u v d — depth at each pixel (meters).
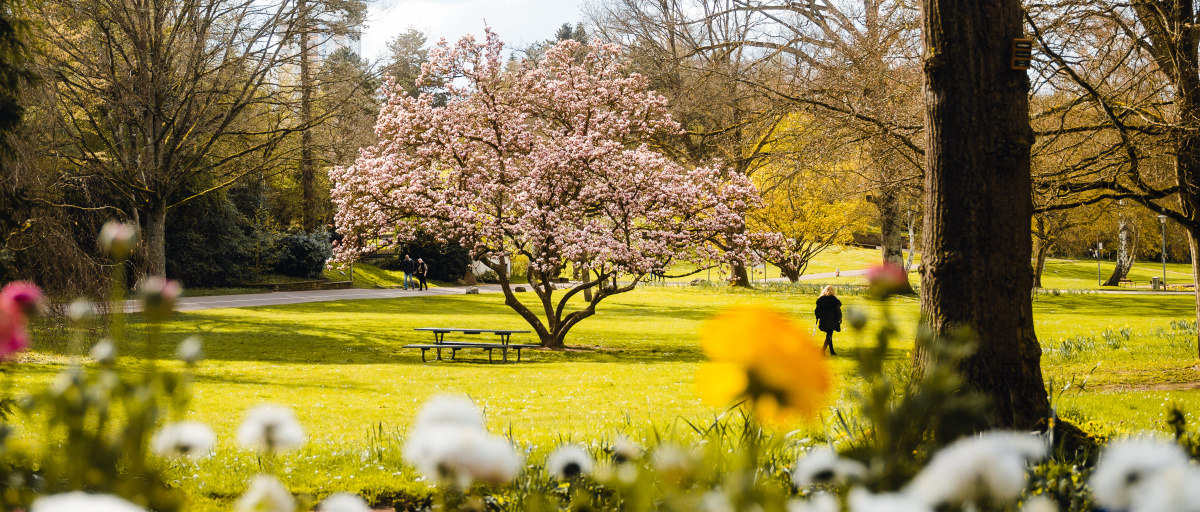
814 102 16.70
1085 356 17.75
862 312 1.22
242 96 28.69
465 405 1.31
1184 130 13.04
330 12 28.98
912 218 47.75
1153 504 1.12
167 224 39.41
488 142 23.34
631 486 1.62
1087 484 3.10
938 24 6.54
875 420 1.23
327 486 5.54
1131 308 37.78
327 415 11.03
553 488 3.58
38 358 13.35
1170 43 13.36
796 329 0.85
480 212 22.64
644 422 8.66
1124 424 7.89
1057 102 14.95
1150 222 52.84
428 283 53.66
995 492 1.07
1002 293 6.35
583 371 17.11
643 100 26.05
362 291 44.03
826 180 24.06
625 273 21.88
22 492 1.60
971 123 6.44
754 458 1.28
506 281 22.56
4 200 10.48
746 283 48.56
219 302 33.66
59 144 18.11
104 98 25.48
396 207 22.69
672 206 22.42
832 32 25.25
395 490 5.50
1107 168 14.58
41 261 13.04
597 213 23.33
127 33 25.98
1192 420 8.73
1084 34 13.79
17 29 6.98
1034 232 43.75
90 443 1.44
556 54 26.08
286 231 50.69
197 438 1.45
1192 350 18.14
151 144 26.92
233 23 28.36
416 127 23.75
